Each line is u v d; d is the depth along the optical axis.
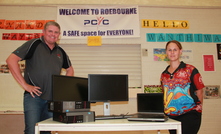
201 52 3.50
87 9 3.43
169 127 1.52
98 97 2.00
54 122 1.59
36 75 1.99
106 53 3.45
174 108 1.87
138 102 1.92
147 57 3.40
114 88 2.06
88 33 3.38
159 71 3.38
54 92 1.74
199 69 3.46
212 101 3.38
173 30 3.50
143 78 3.35
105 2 3.49
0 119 3.14
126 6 3.45
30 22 3.39
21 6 3.42
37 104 1.95
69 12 3.41
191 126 1.80
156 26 3.47
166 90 1.97
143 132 3.18
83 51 3.44
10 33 3.36
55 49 2.23
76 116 1.56
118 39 3.41
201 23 3.56
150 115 1.74
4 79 3.26
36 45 2.05
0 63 3.29
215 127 3.31
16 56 1.94
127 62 3.45
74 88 1.95
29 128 1.85
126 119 1.75
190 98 1.84
